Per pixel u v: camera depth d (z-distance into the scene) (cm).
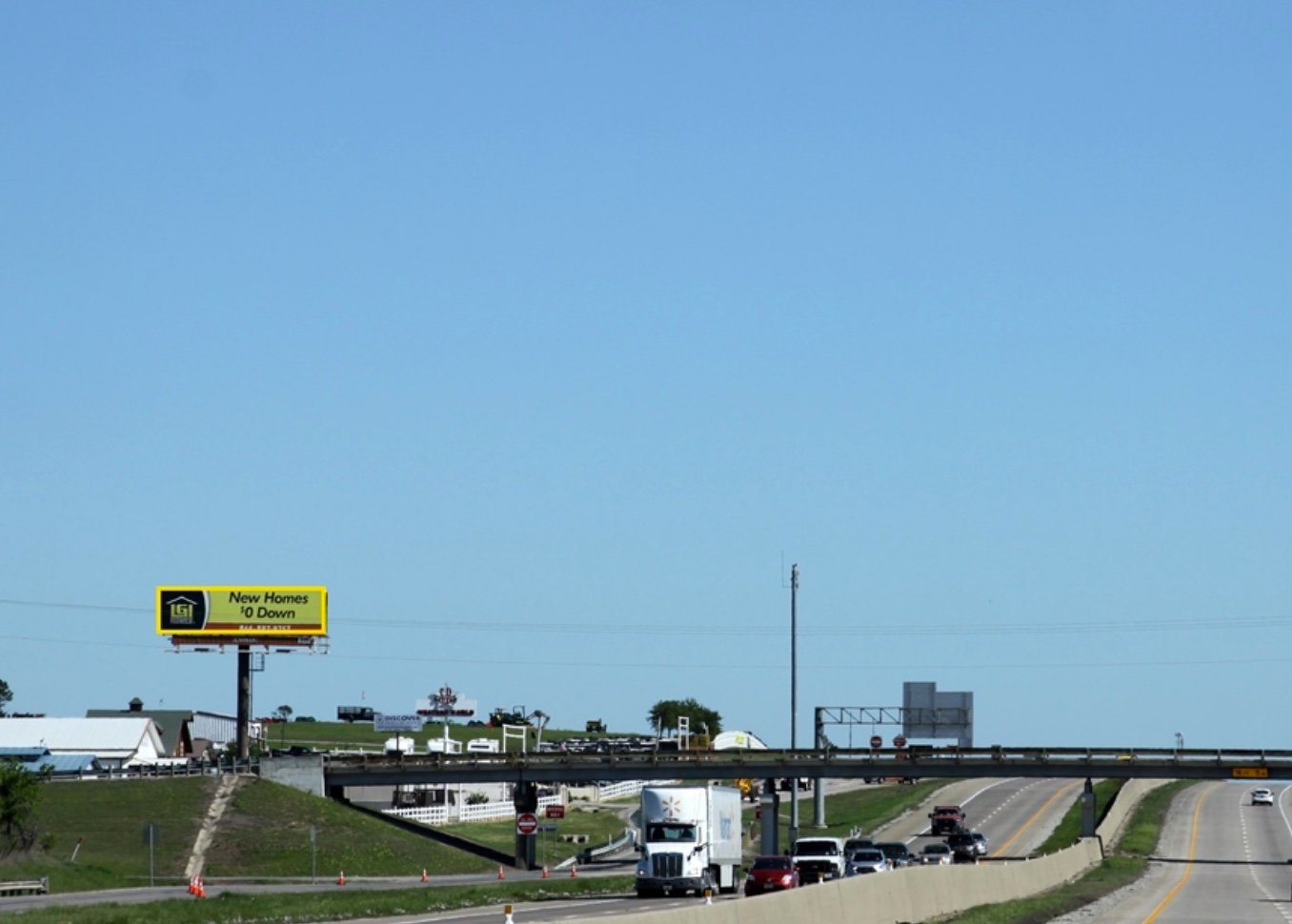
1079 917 6881
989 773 13075
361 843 12100
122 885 9575
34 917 5875
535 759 13525
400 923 6216
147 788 13000
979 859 12231
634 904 7588
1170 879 10194
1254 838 14412
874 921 5712
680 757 13212
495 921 6294
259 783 13388
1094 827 13400
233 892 8512
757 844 14438
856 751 13112
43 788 12794
